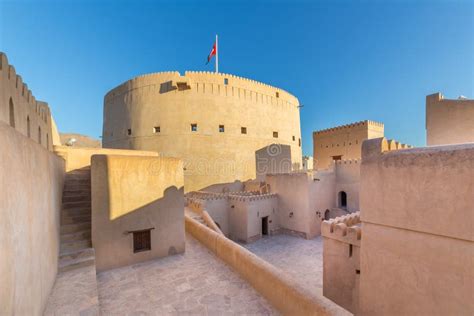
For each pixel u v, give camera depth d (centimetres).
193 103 2353
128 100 2519
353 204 1917
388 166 418
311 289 417
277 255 1427
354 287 721
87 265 570
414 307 373
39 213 385
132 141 2431
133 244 680
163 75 2375
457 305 324
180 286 553
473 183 312
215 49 2530
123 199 664
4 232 233
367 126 2575
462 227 320
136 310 460
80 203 783
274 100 2853
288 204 1883
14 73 560
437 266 348
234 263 643
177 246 753
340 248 771
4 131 243
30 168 339
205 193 2009
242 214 1709
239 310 461
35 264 348
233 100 2503
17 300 265
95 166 629
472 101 877
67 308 411
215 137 2386
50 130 1116
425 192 363
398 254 400
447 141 928
